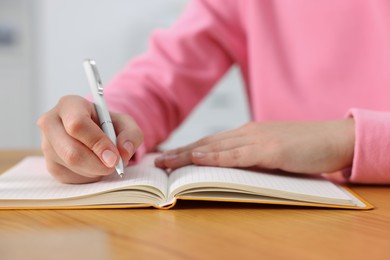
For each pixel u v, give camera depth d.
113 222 0.44
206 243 0.38
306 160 0.58
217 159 0.58
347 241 0.39
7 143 2.37
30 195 0.50
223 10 1.03
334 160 0.59
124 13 2.29
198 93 1.01
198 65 1.02
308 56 0.94
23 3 2.28
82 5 2.29
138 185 0.49
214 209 0.48
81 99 0.57
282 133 0.60
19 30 2.30
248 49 1.04
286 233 0.41
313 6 0.93
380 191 0.59
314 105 0.94
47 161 0.55
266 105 0.99
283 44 0.98
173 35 1.01
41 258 0.34
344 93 0.91
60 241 0.38
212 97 2.17
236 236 0.40
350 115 0.64
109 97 0.85
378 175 0.60
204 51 1.02
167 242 0.38
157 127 0.91
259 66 0.99
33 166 0.68
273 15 0.98
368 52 0.89
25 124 2.36
